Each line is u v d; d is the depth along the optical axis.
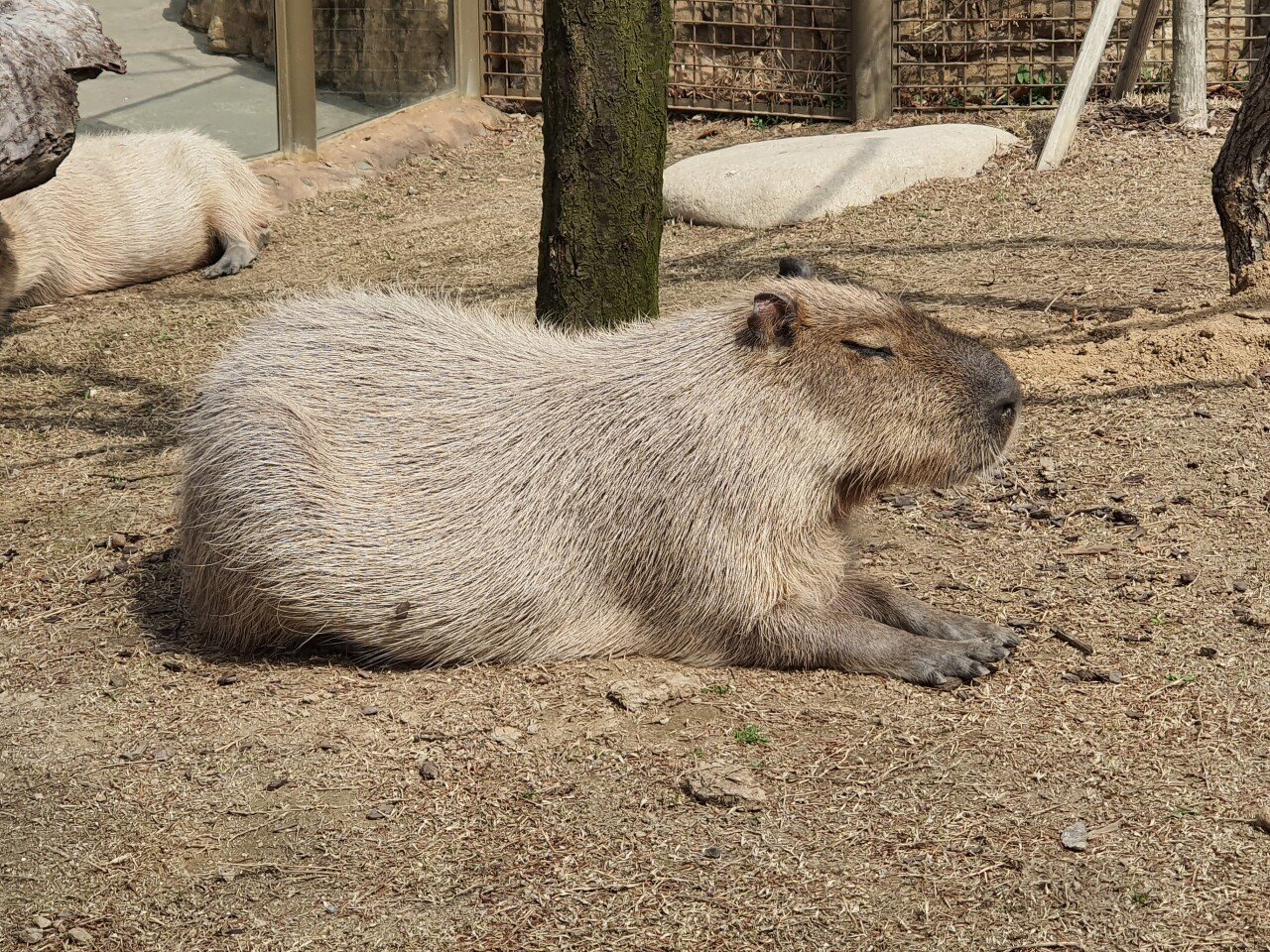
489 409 6.34
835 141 15.00
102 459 9.09
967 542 7.14
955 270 11.87
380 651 6.28
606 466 6.13
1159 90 16.83
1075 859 4.58
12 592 7.21
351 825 5.05
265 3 16.06
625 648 6.30
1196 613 6.18
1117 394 8.79
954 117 17.11
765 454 5.96
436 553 6.11
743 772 5.20
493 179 16.59
